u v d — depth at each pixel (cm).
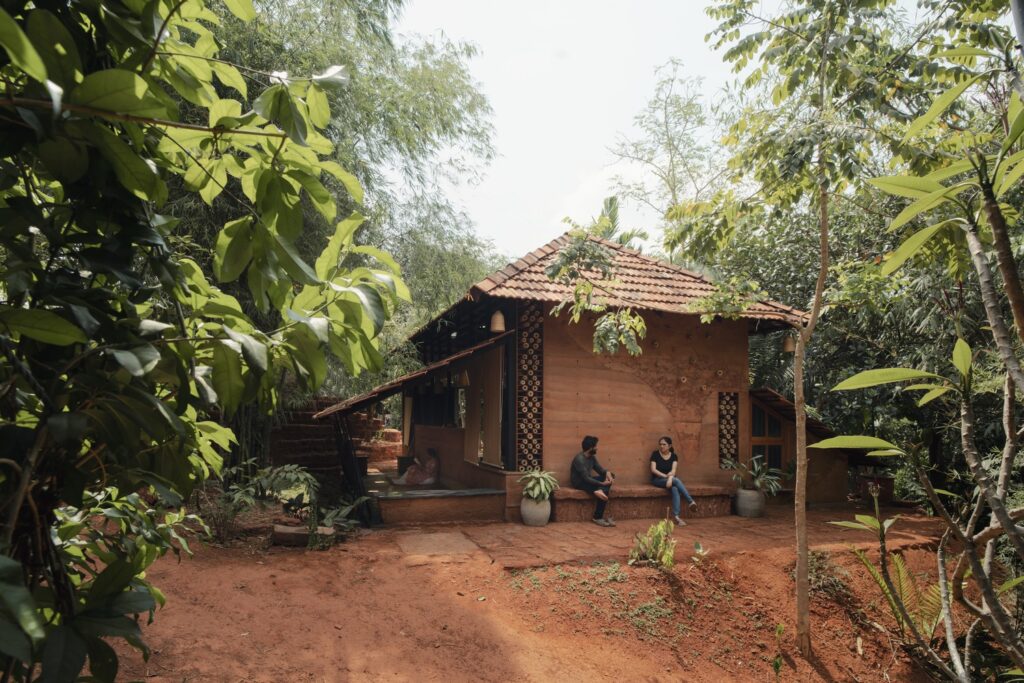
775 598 634
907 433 1096
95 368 117
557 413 895
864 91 478
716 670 520
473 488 999
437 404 1280
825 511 995
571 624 544
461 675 442
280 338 139
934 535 818
